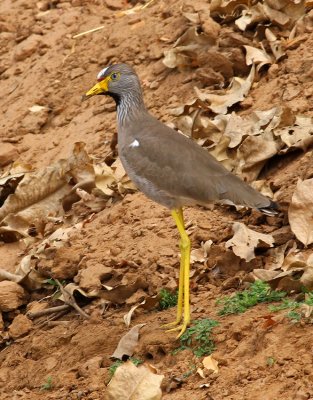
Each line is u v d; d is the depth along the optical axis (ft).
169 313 38.32
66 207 48.83
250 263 39.52
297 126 44.68
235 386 32.58
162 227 42.98
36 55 60.39
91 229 44.98
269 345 33.42
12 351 40.70
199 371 33.78
